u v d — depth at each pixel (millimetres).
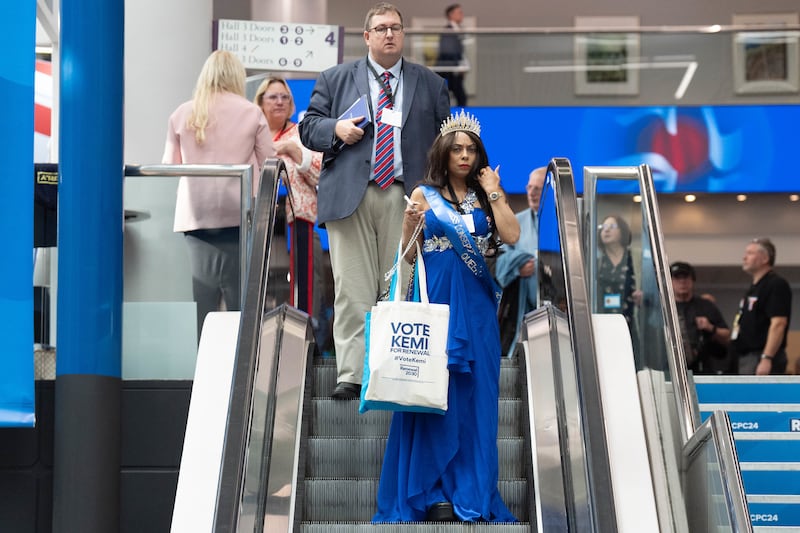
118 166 6594
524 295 10516
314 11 15930
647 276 6922
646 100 13281
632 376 5871
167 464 6859
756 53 13312
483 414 5809
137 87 9891
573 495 5316
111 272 6512
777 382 7965
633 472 5488
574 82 13281
